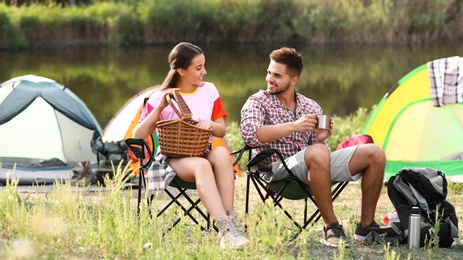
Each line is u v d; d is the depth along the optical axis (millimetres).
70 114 9984
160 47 34438
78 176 8734
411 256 5301
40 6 35969
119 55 30812
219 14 36469
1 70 24891
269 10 36812
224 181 5512
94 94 20250
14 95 10000
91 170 8789
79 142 9992
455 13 36594
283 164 5492
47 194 7047
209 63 28297
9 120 9836
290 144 5879
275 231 5051
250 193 8172
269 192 5797
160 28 35656
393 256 4828
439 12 36125
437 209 5512
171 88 5828
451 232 5535
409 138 9352
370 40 36188
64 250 5086
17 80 10188
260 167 5875
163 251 5008
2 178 8688
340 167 5555
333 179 5613
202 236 5715
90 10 35562
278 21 36750
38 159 9672
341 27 36188
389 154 9375
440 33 36500
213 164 5562
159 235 5164
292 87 5930
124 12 35281
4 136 9758
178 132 5465
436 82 9180
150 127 5609
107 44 35031
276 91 5875
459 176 8477
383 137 9508
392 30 36000
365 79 23703
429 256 5164
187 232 5863
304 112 5949
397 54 30703
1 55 30156
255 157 5582
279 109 5895
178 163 5512
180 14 35875
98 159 8750
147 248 5051
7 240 5254
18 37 32844
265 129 5629
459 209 7277
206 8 36219
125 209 5352
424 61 28297
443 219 5629
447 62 9219
